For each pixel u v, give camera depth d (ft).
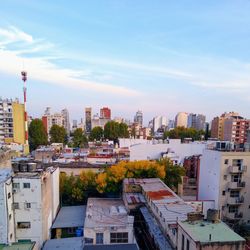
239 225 135.23
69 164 226.79
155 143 271.08
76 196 166.30
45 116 596.70
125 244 103.09
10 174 110.22
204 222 81.15
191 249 69.26
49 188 127.65
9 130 323.37
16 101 332.60
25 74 301.22
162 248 88.89
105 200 157.28
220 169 136.46
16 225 108.37
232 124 398.62
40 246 108.27
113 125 444.14
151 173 171.63
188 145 268.41
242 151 141.28
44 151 257.96
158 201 119.44
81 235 127.54
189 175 232.94
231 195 138.51
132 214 132.05
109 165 218.79
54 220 139.74
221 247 66.03
